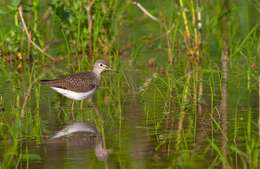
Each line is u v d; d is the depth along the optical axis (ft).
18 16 67.56
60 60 67.87
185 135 45.39
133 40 71.77
